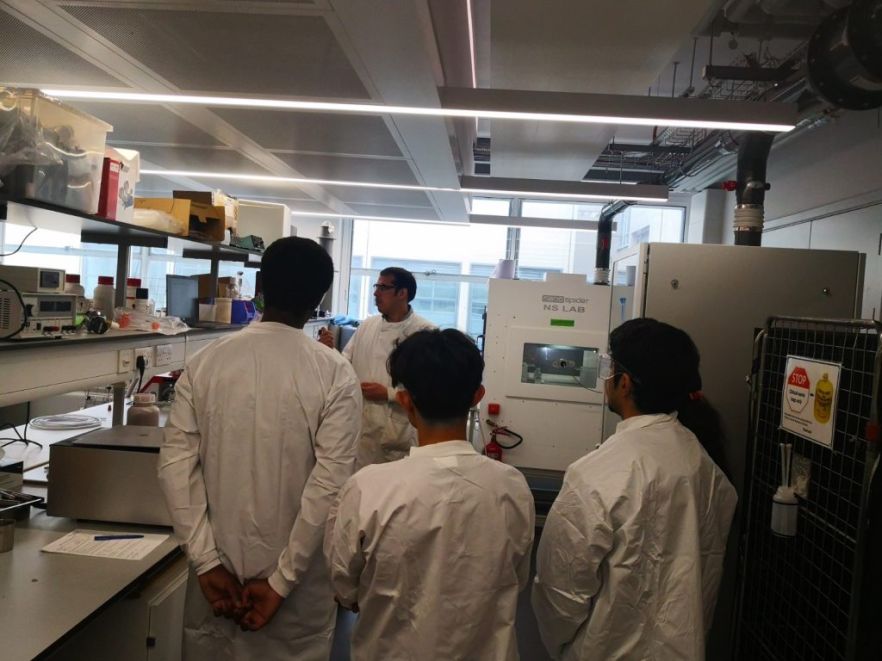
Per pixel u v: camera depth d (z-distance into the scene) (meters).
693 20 2.43
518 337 3.14
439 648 0.93
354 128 2.93
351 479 1.04
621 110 2.35
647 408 1.26
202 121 2.91
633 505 1.11
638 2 2.31
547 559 1.20
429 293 6.64
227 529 1.33
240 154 3.53
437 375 1.03
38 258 5.95
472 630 0.95
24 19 1.92
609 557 1.12
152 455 1.65
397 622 0.95
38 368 1.65
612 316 3.12
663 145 4.67
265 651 1.35
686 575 1.11
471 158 4.54
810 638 1.36
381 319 2.76
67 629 1.17
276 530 1.34
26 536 1.60
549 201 5.98
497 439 3.15
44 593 1.30
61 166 1.55
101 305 2.20
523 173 4.68
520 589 1.06
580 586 1.13
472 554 0.96
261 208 3.55
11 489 1.78
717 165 4.54
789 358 1.43
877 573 1.13
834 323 1.28
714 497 1.23
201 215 2.48
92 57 2.20
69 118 1.58
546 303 3.15
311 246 1.43
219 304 2.90
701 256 1.99
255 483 1.33
